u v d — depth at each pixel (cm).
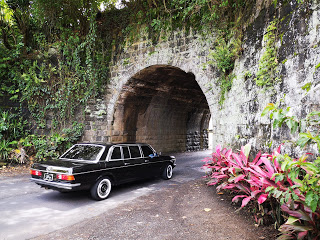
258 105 551
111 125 1278
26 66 1091
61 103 1151
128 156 690
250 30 655
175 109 1736
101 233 380
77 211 493
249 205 493
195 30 1005
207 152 1923
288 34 450
